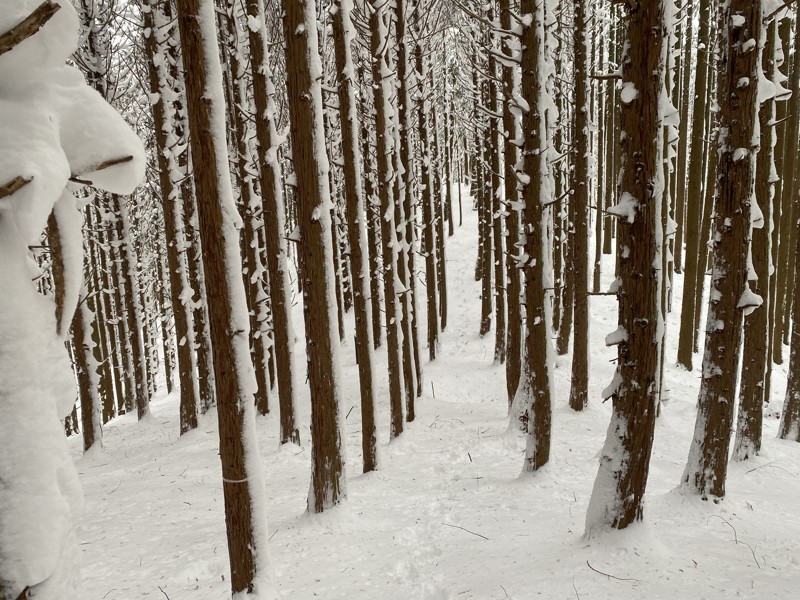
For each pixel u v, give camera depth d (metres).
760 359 8.40
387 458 9.89
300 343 22.92
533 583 4.75
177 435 12.97
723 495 6.56
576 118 11.77
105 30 11.73
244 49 12.39
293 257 28.12
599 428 10.81
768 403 13.78
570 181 16.53
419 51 14.88
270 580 4.30
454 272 26.53
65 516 1.56
